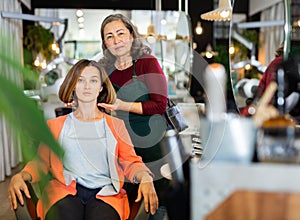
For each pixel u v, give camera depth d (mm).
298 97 1797
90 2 6934
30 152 334
